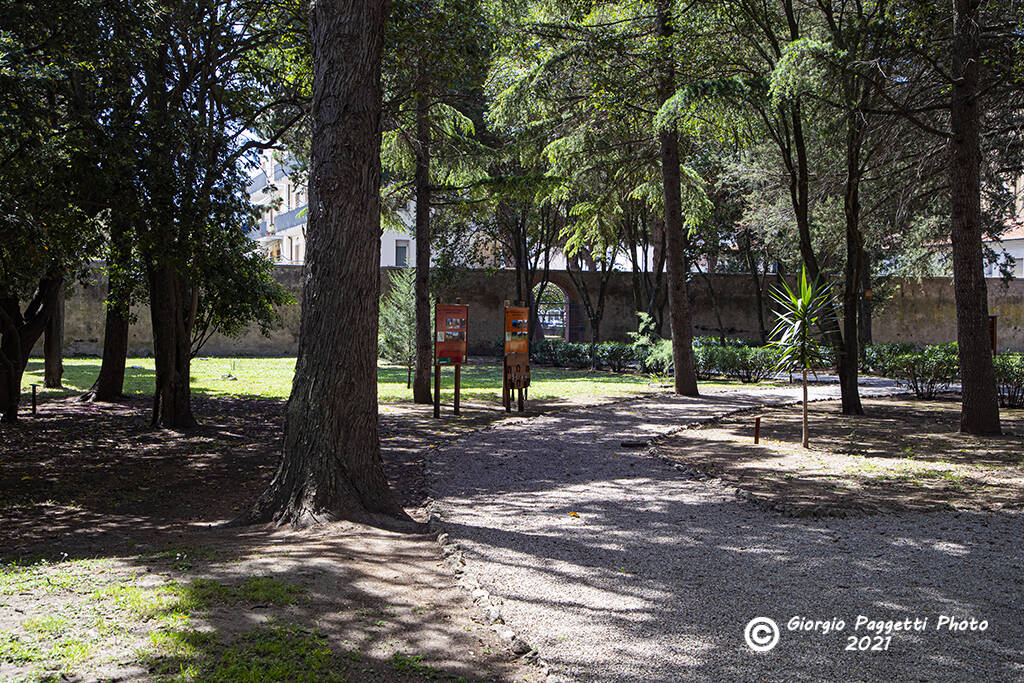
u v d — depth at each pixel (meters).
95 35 8.62
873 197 19.12
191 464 9.34
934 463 9.39
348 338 6.30
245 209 10.99
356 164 6.35
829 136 15.13
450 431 12.20
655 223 26.73
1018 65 11.50
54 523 6.46
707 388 20.34
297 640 3.60
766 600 4.44
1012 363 17.02
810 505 6.87
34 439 10.98
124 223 10.14
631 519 6.50
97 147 9.16
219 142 11.39
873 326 33.50
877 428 12.92
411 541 5.61
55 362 18.14
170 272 12.07
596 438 11.45
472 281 31.73
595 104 16.77
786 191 20.56
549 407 15.65
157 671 3.20
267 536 5.67
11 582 4.37
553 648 3.72
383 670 3.38
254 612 3.90
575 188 20.55
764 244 25.81
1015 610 4.31
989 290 33.97
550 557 5.30
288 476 6.25
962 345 11.99
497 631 3.89
